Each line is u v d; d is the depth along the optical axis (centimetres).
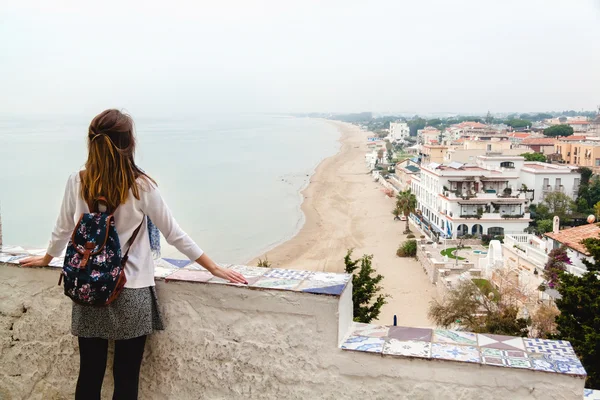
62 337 320
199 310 289
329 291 265
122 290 259
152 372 303
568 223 5994
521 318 2311
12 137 15112
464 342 266
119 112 262
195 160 12181
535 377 236
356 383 263
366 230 5934
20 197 6025
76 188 268
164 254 3391
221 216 6425
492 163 6688
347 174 10819
